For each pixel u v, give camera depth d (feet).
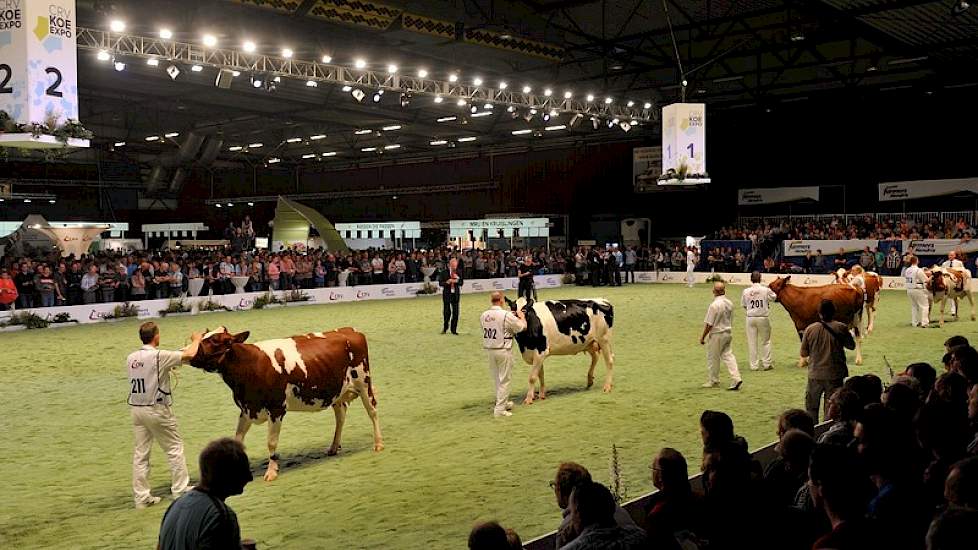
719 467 14.75
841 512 11.91
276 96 112.78
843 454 12.19
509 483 26.43
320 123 138.92
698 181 81.20
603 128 142.41
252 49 71.92
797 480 16.93
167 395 25.38
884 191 118.21
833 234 112.06
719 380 43.83
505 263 119.55
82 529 23.30
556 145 151.64
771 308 82.07
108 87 105.09
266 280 96.37
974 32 86.79
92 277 82.38
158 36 71.92
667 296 97.14
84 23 71.72
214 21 77.36
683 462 14.38
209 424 36.24
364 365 30.91
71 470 29.66
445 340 62.44
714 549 14.15
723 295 41.22
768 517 14.26
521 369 49.21
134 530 23.15
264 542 21.62
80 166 152.97
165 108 124.06
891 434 15.10
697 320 71.82
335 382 29.40
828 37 94.43
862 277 56.65
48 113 45.34
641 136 138.72
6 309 75.61
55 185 149.28
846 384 21.63
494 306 36.81
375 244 150.41
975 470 10.96
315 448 32.01
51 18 45.37
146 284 86.22
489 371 48.73
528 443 31.63
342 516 23.65
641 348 55.93
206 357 26.05
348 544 21.27
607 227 142.82
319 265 100.07
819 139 125.18
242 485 12.59
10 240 108.78
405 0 84.17
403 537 21.70
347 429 35.06
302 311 86.79
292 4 77.25
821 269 108.27
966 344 27.07
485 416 36.70
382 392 42.93
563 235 148.36
